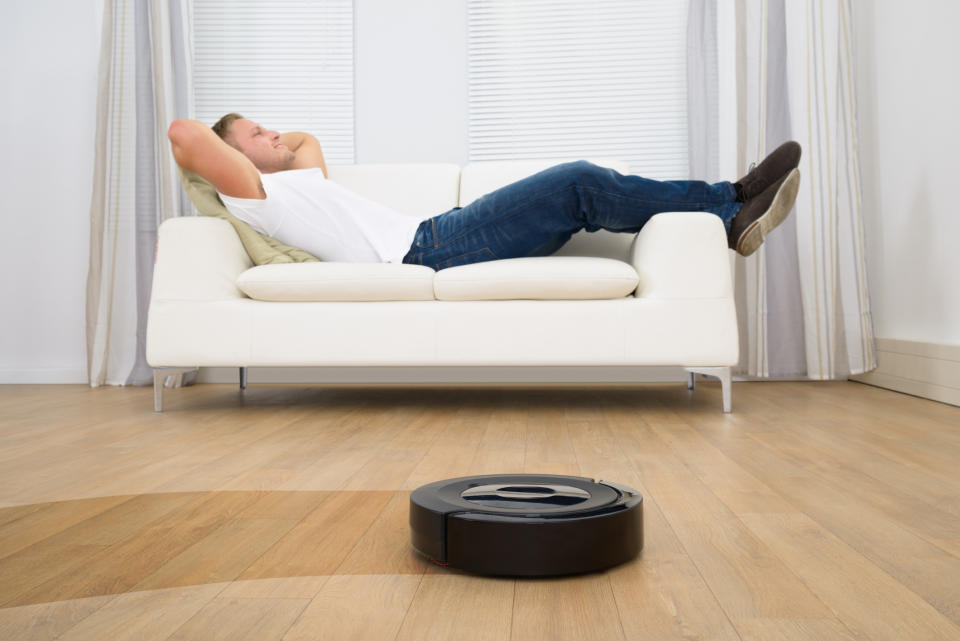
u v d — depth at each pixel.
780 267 3.25
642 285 2.29
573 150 3.58
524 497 0.95
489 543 0.86
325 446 1.75
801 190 3.25
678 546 0.97
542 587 0.83
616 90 3.56
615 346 2.24
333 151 3.62
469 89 3.60
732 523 1.08
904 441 1.78
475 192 2.90
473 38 3.60
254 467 1.51
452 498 0.95
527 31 3.58
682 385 3.26
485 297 2.28
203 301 2.34
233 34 3.63
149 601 0.79
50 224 3.61
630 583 0.84
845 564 0.90
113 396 2.93
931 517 1.11
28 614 0.76
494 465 1.52
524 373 3.43
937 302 2.69
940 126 2.64
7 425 2.13
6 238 3.61
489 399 2.75
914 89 2.84
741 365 3.29
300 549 0.97
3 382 3.57
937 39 2.64
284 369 3.49
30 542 1.01
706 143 3.31
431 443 1.79
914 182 2.85
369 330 2.30
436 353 2.28
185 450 1.71
